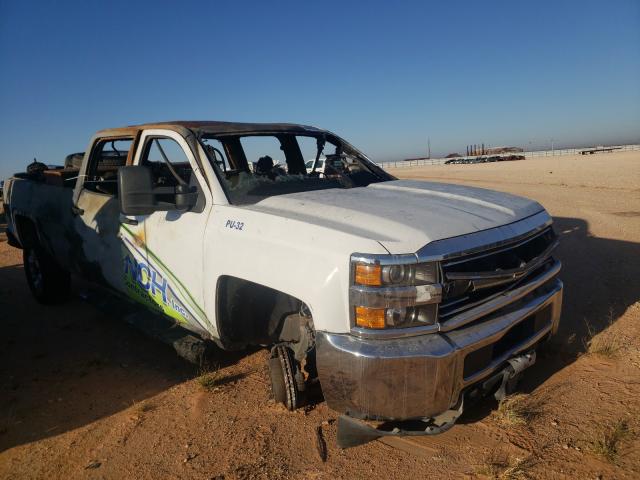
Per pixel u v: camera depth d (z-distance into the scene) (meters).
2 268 8.56
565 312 5.01
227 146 4.69
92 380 4.14
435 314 2.55
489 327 2.75
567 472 2.71
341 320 2.59
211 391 3.81
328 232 2.72
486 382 2.82
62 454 3.16
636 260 6.85
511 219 3.07
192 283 3.53
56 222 5.25
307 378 3.28
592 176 24.61
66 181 5.29
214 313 3.38
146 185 3.40
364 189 3.79
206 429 3.31
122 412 3.62
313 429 3.23
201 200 3.54
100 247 4.57
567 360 4.00
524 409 3.31
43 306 6.15
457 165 69.19
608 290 5.59
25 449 3.24
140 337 5.04
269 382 3.52
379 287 2.48
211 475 2.85
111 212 4.35
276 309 3.52
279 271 2.85
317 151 4.93
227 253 3.20
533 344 3.15
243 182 3.63
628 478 2.64
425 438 3.08
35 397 3.89
